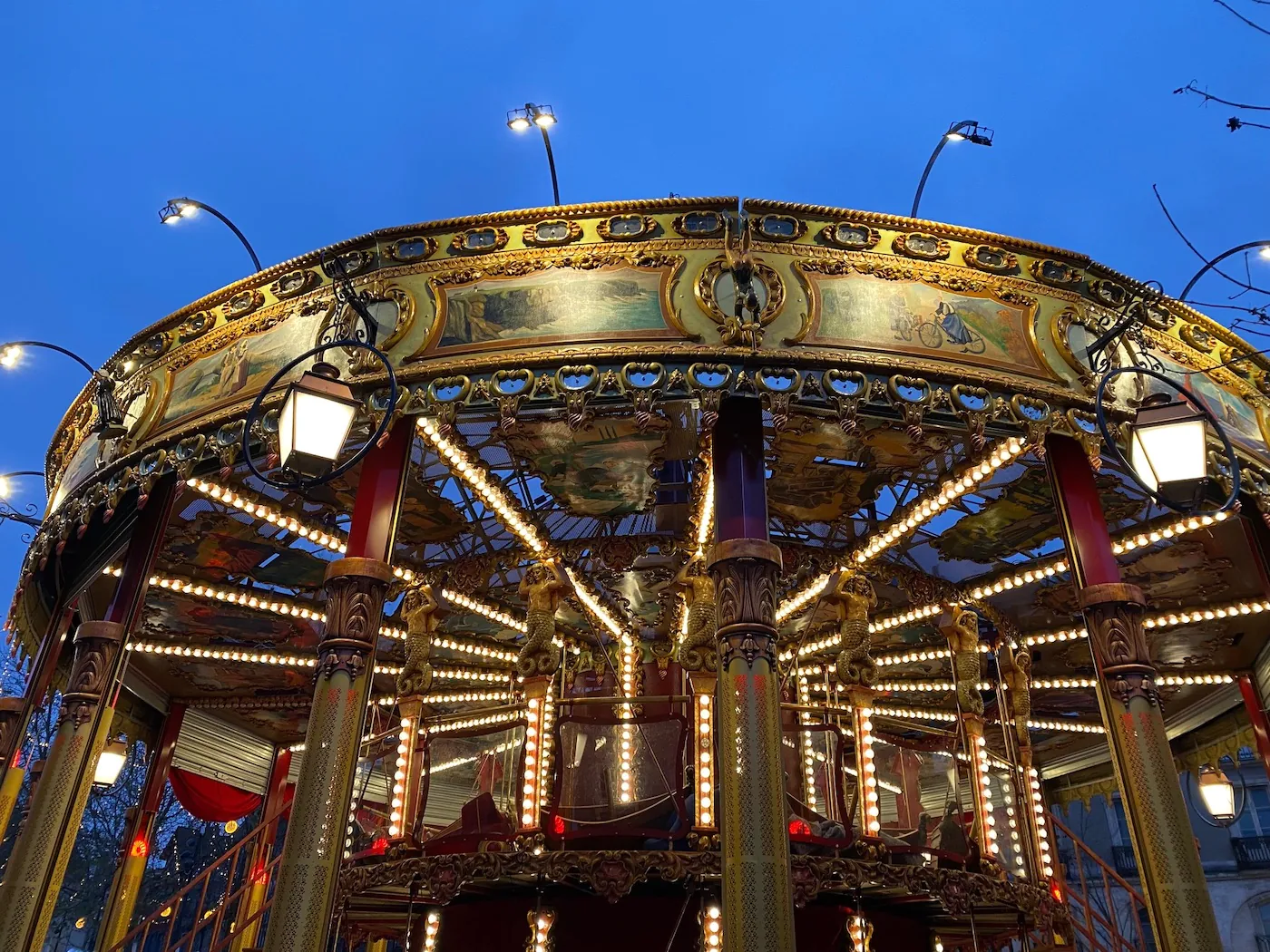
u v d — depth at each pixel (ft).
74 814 33.45
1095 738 66.54
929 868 31.12
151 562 37.45
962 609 37.96
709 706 31.99
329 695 28.02
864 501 45.68
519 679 37.93
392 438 32.12
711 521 43.04
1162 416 26.71
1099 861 45.73
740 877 23.98
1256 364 39.24
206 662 56.03
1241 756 120.37
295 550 46.80
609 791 31.22
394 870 31.40
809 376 30.32
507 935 33.01
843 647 34.19
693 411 37.50
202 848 130.41
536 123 36.47
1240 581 46.26
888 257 33.63
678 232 33.27
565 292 32.65
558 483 44.57
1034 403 31.78
